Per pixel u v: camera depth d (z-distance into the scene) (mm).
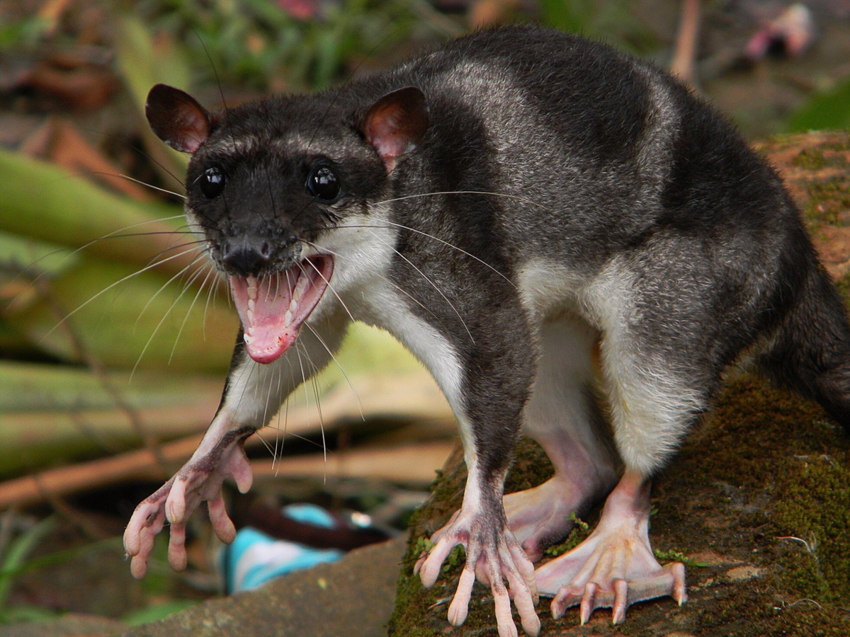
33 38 15625
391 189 5883
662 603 5879
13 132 14234
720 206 6430
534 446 7684
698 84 15766
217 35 15523
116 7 14477
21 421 11055
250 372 6211
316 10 16406
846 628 5477
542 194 6203
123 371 11305
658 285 6316
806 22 16531
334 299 6016
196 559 11492
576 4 15688
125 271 11156
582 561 6234
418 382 10938
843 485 6418
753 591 5816
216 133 5938
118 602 10812
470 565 5676
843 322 6887
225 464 6305
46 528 10945
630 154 6324
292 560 9898
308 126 5781
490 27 6910
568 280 6441
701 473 6750
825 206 8680
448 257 5934
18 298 11312
